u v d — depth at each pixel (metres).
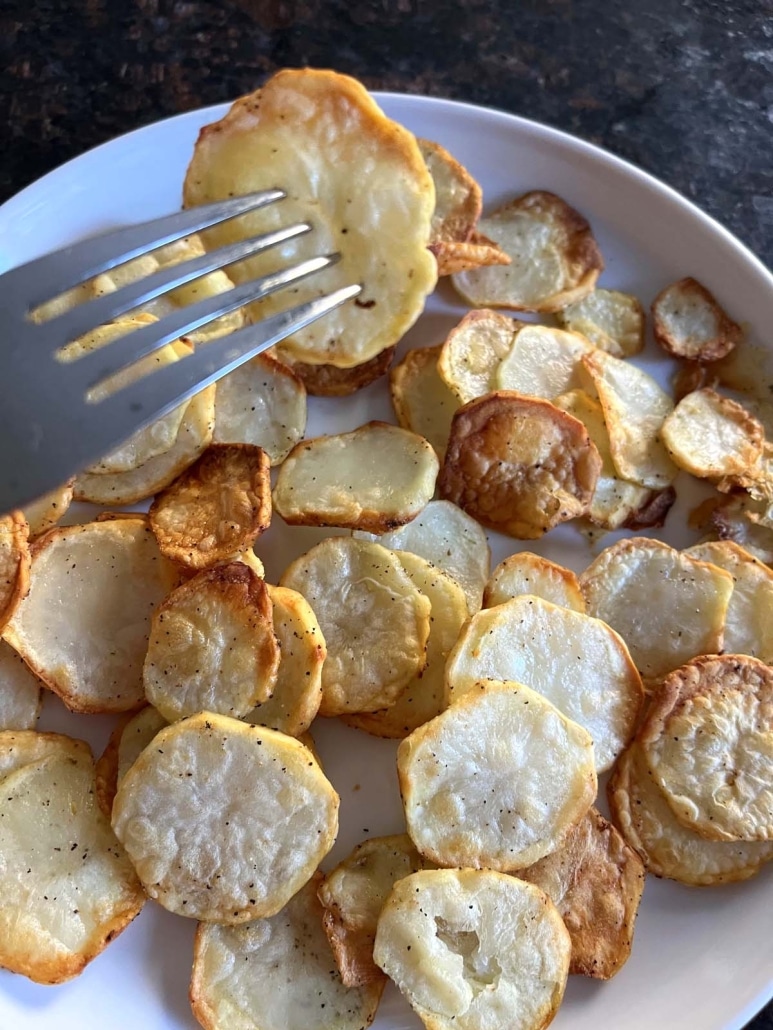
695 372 0.19
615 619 0.18
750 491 0.18
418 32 0.22
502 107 0.22
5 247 0.18
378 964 0.15
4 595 0.16
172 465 0.17
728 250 0.19
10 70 0.21
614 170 0.19
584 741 0.16
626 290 0.20
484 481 0.18
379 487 0.17
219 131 0.17
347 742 0.17
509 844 0.16
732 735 0.17
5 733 0.16
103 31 0.21
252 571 0.16
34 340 0.14
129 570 0.17
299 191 0.17
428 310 0.19
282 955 0.16
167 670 0.16
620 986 0.16
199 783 0.15
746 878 0.16
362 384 0.18
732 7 0.23
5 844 0.16
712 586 0.17
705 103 0.22
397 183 0.17
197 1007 0.15
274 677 0.16
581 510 0.18
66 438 0.13
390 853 0.16
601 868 0.16
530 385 0.19
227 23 0.22
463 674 0.16
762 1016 0.17
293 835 0.15
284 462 0.18
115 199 0.18
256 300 0.16
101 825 0.16
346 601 0.17
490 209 0.20
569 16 0.22
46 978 0.15
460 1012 0.15
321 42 0.22
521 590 0.17
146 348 0.14
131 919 0.15
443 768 0.16
